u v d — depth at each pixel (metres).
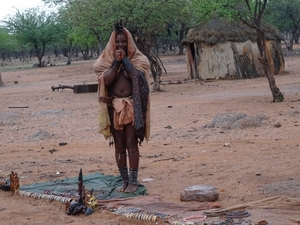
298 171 7.88
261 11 17.55
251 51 30.34
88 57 88.31
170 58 62.38
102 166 9.42
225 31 30.53
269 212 5.78
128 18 23.31
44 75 47.72
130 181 7.17
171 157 9.83
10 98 25.95
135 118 6.84
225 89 24.41
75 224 5.82
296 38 79.00
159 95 23.33
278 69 31.34
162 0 23.48
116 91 7.07
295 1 60.81
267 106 16.67
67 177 8.48
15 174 7.49
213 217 5.71
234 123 12.84
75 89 26.80
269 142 10.62
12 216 6.25
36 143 12.65
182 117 15.50
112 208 6.32
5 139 13.51
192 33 31.59
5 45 89.75
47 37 67.38
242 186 7.18
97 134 13.50
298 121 13.08
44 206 6.66
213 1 16.80
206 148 10.53
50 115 18.11
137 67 7.07
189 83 29.39
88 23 24.67
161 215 5.83
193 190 6.54
